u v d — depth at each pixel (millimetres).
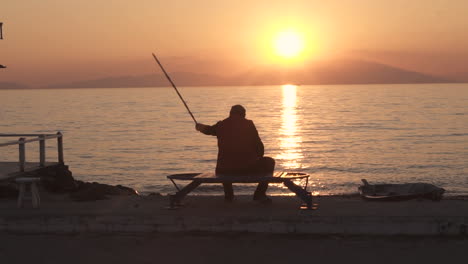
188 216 7262
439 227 6879
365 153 41656
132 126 73500
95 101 189750
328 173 31797
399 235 6941
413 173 31297
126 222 7348
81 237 7102
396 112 98062
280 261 6023
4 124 78812
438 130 61438
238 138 7891
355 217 7020
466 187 26141
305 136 57000
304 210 7602
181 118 91375
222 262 6027
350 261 5980
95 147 47688
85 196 9047
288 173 8055
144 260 6129
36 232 7434
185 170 34281
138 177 31250
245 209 7820
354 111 104812
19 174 9906
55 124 78188
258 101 176125
